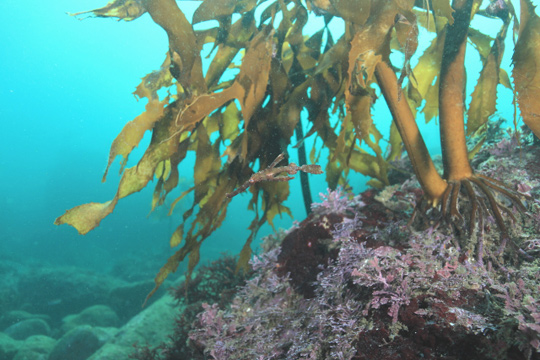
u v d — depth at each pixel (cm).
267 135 248
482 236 172
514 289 149
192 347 267
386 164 269
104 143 8594
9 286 1317
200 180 256
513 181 210
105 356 508
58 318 1274
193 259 253
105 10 197
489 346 139
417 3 207
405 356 152
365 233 214
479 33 262
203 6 228
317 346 173
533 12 180
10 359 831
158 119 215
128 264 1792
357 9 183
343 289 195
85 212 205
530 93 177
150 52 8269
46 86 7806
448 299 157
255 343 212
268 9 245
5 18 6944
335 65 239
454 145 187
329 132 288
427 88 272
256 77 215
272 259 270
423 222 201
